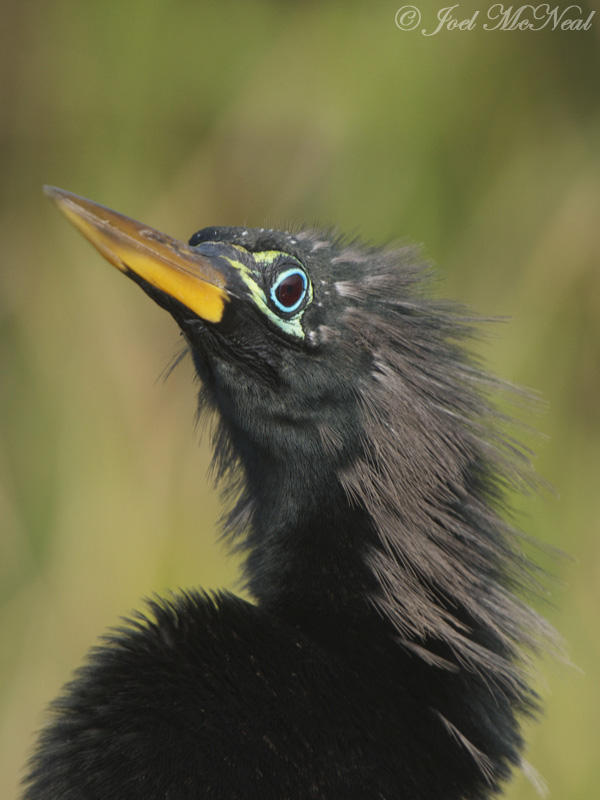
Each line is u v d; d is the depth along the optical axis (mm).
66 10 11547
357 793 5051
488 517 5711
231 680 5102
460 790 5316
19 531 10602
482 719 5473
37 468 10859
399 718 5273
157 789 4746
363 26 11172
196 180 11250
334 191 11039
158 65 11398
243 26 11391
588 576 10203
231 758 4887
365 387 5742
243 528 6246
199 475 10680
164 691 5012
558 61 11172
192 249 5754
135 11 11414
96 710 4969
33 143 11516
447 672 5445
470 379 5930
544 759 9703
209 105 11320
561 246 10930
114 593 10398
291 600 5688
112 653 5211
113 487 10664
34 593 10438
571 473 10648
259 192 11164
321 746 5074
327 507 5734
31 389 11047
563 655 6316
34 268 11305
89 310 11141
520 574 5797
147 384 10930
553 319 10898
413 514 5629
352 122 11055
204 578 10422
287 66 11211
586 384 10773
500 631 5543
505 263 10930
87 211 5562
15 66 11539
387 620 5562
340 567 5680
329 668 5289
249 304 5727
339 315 5785
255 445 5887
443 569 5547
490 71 11109
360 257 6055
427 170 10992
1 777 10109
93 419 10883
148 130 11398
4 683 10289
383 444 5695
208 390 6414
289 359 5742
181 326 5797
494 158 11102
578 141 11141
